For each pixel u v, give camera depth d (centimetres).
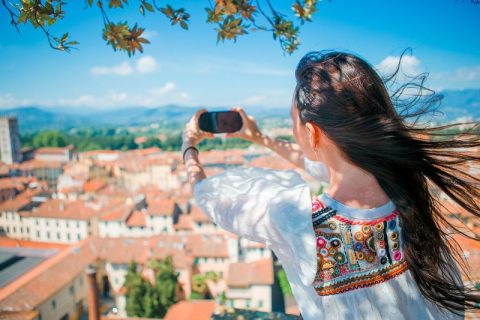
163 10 175
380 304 91
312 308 94
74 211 5228
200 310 2575
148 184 7756
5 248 4331
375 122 84
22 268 3662
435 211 97
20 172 8700
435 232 93
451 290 95
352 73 88
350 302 91
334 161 91
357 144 84
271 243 95
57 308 2925
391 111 90
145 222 5078
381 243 91
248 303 3225
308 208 92
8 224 5353
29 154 10669
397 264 92
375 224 90
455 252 105
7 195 6056
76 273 3231
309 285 93
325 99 86
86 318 3186
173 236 4144
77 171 8275
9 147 9681
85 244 3797
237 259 3925
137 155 10638
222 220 100
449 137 96
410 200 88
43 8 149
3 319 2472
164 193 5912
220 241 4069
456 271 102
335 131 85
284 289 3475
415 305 94
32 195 6194
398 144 85
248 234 96
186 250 3938
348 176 90
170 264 3559
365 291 91
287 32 211
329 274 91
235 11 186
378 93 88
